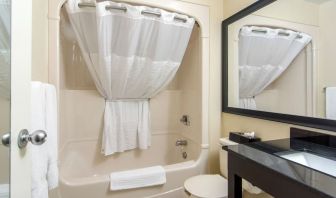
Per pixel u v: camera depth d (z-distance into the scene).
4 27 0.69
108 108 2.22
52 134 1.11
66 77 2.06
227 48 2.02
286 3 1.42
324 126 1.15
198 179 1.65
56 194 1.46
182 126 2.50
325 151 1.14
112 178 1.61
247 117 1.78
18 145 0.71
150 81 2.18
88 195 1.56
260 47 1.65
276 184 0.83
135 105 2.35
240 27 1.86
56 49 1.59
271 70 1.54
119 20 1.79
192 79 2.27
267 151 1.10
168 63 2.13
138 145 2.37
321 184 0.70
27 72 0.76
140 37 1.92
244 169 1.02
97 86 2.13
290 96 1.38
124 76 2.04
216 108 2.10
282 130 1.45
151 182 1.71
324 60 1.18
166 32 1.94
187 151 2.37
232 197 1.11
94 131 2.23
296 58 1.35
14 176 0.69
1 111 0.69
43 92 1.01
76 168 2.10
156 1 1.88
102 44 1.78
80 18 1.75
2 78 0.69
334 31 1.13
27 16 0.76
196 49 2.17
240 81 1.86
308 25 1.27
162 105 2.55
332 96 1.14
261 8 1.63
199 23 2.04
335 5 1.13
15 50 0.70
